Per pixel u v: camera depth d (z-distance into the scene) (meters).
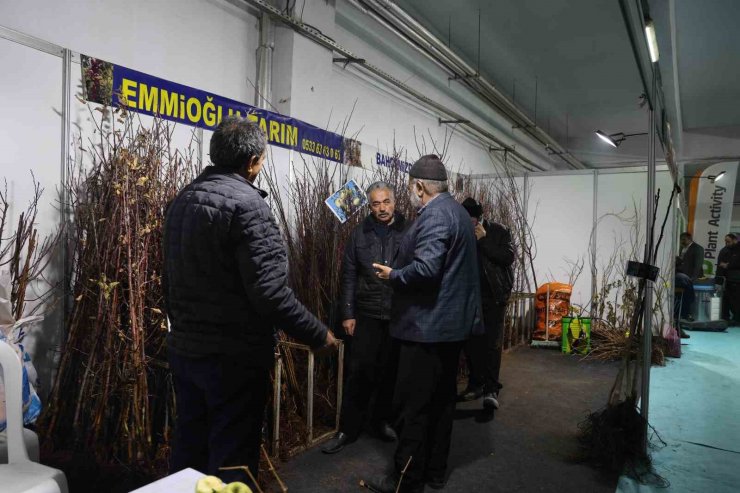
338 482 2.28
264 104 3.78
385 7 4.57
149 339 2.21
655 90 2.68
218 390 1.43
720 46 6.43
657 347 4.93
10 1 2.30
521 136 10.15
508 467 2.52
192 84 3.27
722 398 3.79
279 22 3.82
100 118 2.46
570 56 6.88
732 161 9.12
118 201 2.11
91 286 2.18
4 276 1.81
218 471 1.42
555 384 4.03
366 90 5.06
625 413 2.62
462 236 2.11
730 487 2.35
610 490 2.30
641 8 2.10
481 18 5.78
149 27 2.97
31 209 2.21
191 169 2.60
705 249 9.03
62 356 2.19
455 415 3.27
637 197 5.41
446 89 6.87
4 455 1.43
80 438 2.10
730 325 7.81
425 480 2.32
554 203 5.83
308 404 2.61
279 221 3.22
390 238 2.70
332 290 3.14
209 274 1.41
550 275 5.83
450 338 2.06
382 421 2.79
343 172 4.01
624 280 5.40
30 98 2.20
